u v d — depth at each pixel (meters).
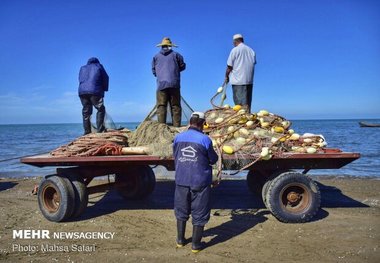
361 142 32.69
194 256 5.22
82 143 6.98
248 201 8.44
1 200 8.95
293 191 6.57
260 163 6.64
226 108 7.91
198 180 5.27
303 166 6.71
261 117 7.50
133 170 8.26
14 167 17.23
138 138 7.59
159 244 5.71
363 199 8.76
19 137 51.00
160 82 8.77
